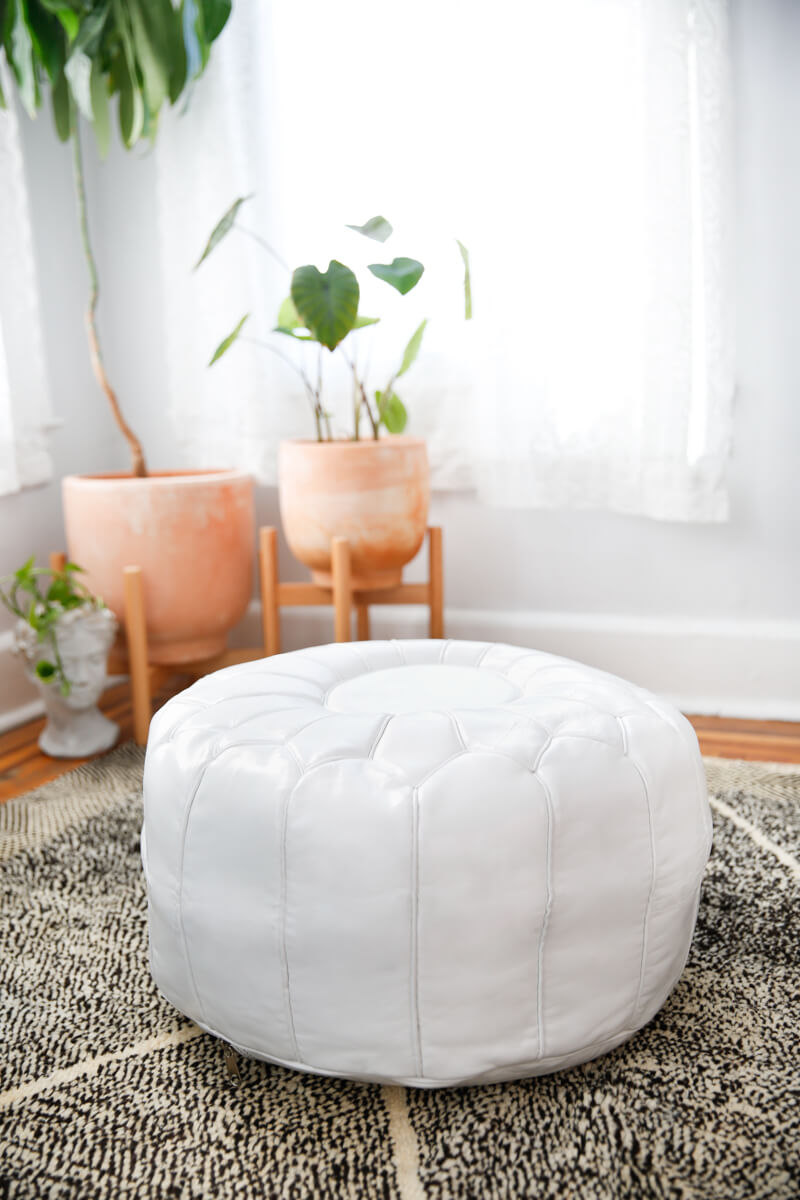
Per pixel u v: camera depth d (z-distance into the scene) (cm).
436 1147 84
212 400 214
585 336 188
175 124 203
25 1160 83
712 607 200
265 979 87
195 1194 79
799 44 174
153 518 177
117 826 149
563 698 101
